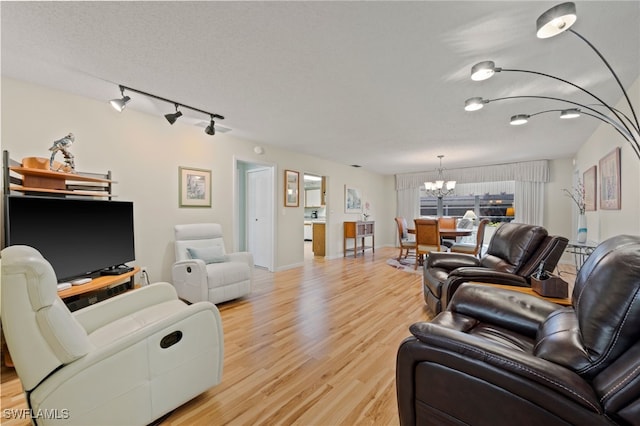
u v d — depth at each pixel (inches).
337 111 119.0
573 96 103.0
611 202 119.9
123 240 105.0
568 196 216.1
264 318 107.0
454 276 86.8
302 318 107.0
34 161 82.5
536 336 53.0
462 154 207.0
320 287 151.0
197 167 144.3
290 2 56.8
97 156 109.9
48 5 57.4
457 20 62.0
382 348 84.0
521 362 33.8
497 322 60.5
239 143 164.7
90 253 92.1
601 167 134.3
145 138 124.6
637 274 32.2
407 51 74.4
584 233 155.9
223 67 83.4
